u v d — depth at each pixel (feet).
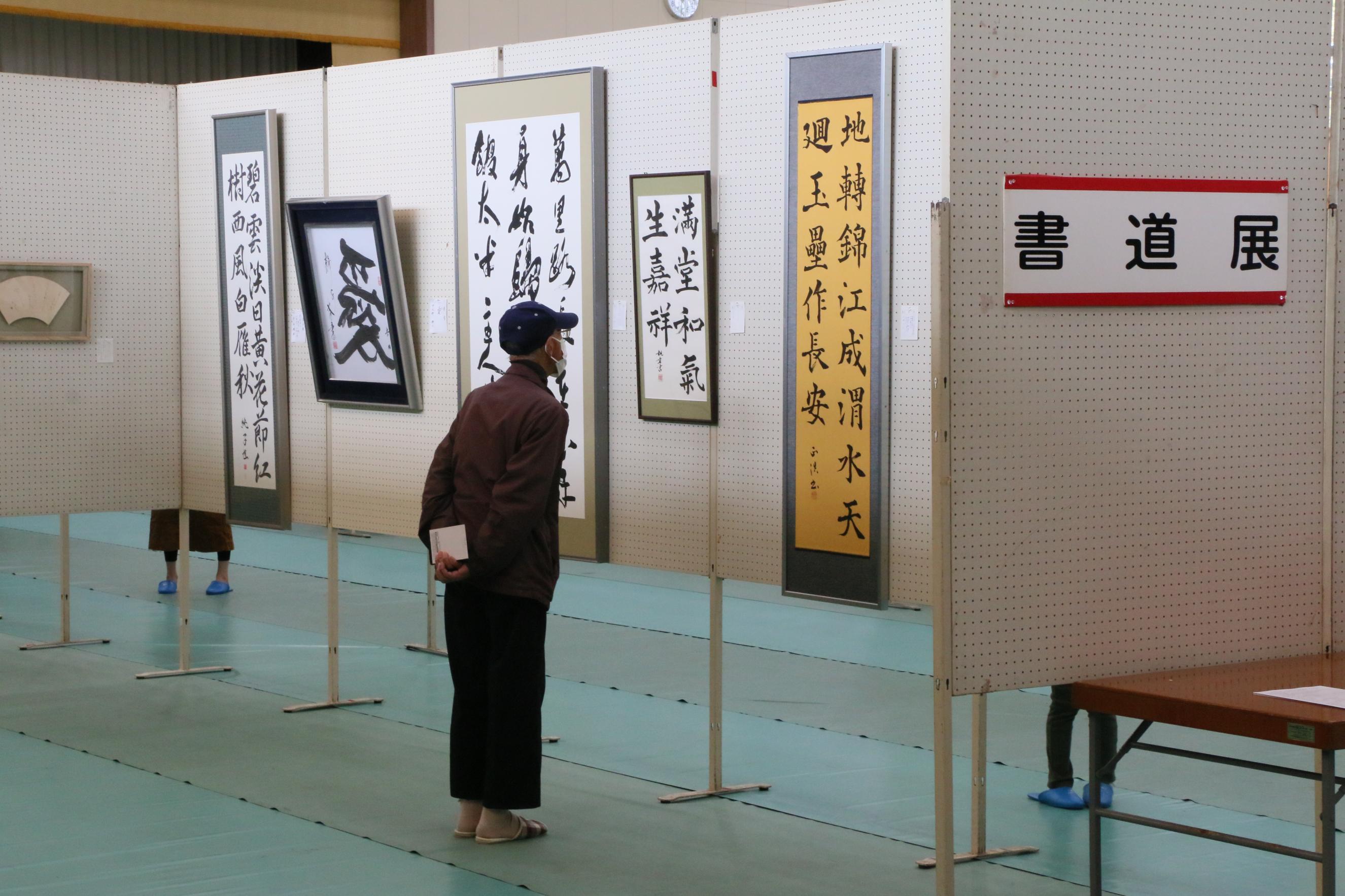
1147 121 12.29
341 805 17.88
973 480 11.83
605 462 19.34
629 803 18.12
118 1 41.86
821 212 16.57
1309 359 13.08
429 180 21.24
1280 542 13.08
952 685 11.76
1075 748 20.94
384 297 21.25
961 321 11.73
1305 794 18.37
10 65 48.44
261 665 26.66
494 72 20.31
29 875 15.03
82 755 20.11
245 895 14.53
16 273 23.40
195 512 34.14
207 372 24.64
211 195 24.26
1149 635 12.59
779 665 26.71
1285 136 12.82
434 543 16.01
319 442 23.15
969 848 16.38
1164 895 14.84
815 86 16.55
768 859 15.94
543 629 16.43
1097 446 12.30
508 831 16.44
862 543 16.51
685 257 18.04
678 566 18.72
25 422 23.73
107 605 33.06
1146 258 12.31
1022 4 11.81
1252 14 12.64
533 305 16.55
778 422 17.47
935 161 15.72
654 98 18.44
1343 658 13.17
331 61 49.60
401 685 25.07
